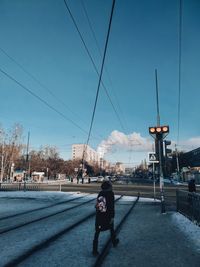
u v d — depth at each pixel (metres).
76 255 6.41
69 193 27.84
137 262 5.93
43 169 97.38
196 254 6.54
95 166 120.00
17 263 5.79
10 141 70.12
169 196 26.50
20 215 13.19
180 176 75.62
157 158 15.20
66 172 102.31
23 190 33.03
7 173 71.81
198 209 10.07
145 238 8.27
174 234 8.84
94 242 6.56
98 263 5.81
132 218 12.37
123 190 35.75
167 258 6.22
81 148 119.50
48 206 17.31
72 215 13.22
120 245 7.43
